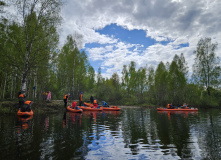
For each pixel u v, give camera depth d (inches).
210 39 1072.2
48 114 506.6
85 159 134.0
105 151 157.9
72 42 1107.9
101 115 517.3
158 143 191.3
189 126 316.2
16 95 978.1
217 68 1019.9
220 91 1112.2
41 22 524.7
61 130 254.8
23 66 538.0
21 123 313.9
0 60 508.1
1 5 471.5
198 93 1131.3
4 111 458.3
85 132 244.7
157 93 1286.9
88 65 1307.8
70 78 1182.9
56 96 1275.8
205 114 583.8
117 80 1507.1
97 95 1444.4
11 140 188.1
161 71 1332.4
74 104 641.6
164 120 408.5
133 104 1294.3
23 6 483.2
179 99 1147.9
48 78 857.5
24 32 508.4
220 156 148.3
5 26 535.5
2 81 832.9
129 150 163.5
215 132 257.4
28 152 147.7
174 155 151.0
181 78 1136.8
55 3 507.5
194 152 159.9
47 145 171.8
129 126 312.3
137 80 1413.6
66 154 145.0
